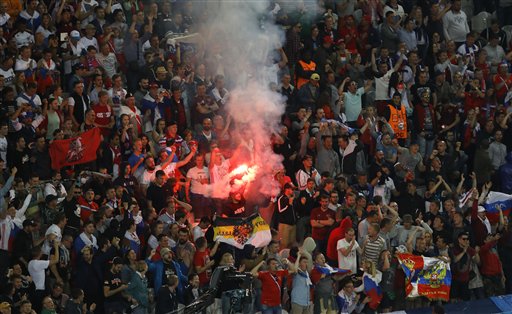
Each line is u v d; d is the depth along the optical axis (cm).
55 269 5534
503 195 6681
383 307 6078
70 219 5772
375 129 6931
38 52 6581
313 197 6306
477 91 7369
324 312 5875
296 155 6631
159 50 6900
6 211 5622
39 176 6081
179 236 5791
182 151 6419
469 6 8269
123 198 5906
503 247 6469
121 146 6297
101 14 6931
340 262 6025
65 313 5381
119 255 5669
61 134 6141
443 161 6938
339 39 7412
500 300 6219
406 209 6519
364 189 6556
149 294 5612
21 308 5250
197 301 4703
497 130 7169
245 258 5850
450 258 6234
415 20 7712
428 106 7181
